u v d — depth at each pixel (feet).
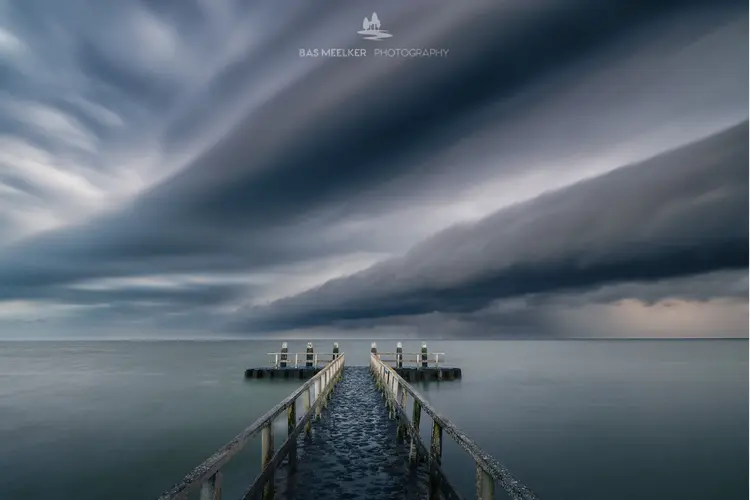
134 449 52.90
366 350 352.49
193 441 56.44
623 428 66.64
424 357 114.52
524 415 75.00
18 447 54.24
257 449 48.44
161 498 7.99
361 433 31.55
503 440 58.54
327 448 27.48
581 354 341.41
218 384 115.03
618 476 45.52
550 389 110.32
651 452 54.13
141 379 133.18
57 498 38.32
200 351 391.24
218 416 72.13
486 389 105.50
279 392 94.07
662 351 422.00
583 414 76.74
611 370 178.91
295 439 23.41
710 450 55.47
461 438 13.57
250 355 301.02
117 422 68.33
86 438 58.44
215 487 10.85
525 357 284.61
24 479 42.78
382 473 22.58
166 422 67.87
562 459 50.72
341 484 20.99
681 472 46.80
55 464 47.44
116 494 39.06
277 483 21.12
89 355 315.37
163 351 394.11
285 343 112.27
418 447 22.75
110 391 104.88
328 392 46.29
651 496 40.52
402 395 30.27
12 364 212.23
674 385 123.34
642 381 134.10
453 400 89.15
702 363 230.48
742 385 123.24
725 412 80.84
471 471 43.83
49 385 119.65
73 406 83.30
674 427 68.23
